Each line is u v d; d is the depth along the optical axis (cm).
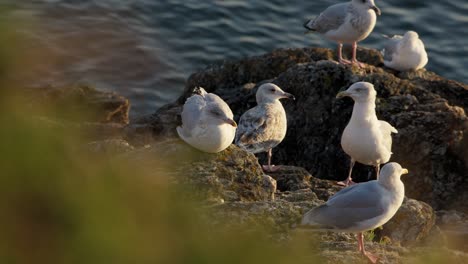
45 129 422
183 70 2788
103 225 412
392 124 1939
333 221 1191
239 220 1295
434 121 1912
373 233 1457
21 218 397
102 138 1891
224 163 1518
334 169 2005
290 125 2066
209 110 1479
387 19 3175
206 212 1314
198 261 438
